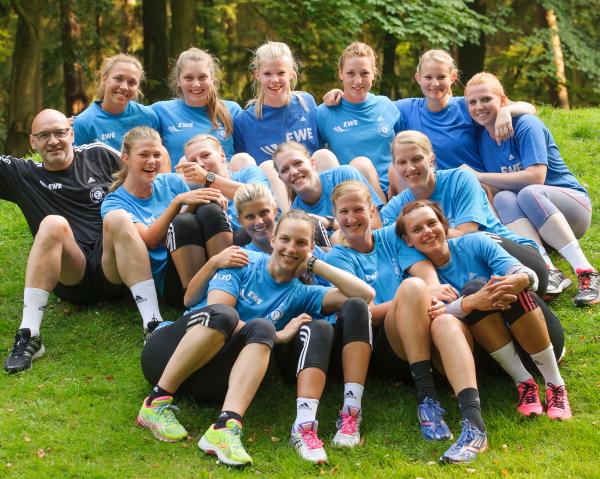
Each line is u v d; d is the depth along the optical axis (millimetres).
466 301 4500
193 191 5395
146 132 5605
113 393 4898
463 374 4316
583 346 5172
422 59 6656
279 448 4309
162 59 16000
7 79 17031
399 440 4383
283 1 15000
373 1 13984
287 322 4762
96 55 16266
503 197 6031
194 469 4137
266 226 5051
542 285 5285
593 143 8609
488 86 6223
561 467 4031
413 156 5332
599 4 16844
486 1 17484
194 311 4652
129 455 4277
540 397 4715
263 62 6570
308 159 5648
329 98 6762
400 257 4980
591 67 16578
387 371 4875
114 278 5668
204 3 16922
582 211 6066
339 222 4953
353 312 4516
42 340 5590
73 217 5941
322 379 4383
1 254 6930
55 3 15719
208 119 6633
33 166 6008
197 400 4691
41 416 4652
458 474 3994
